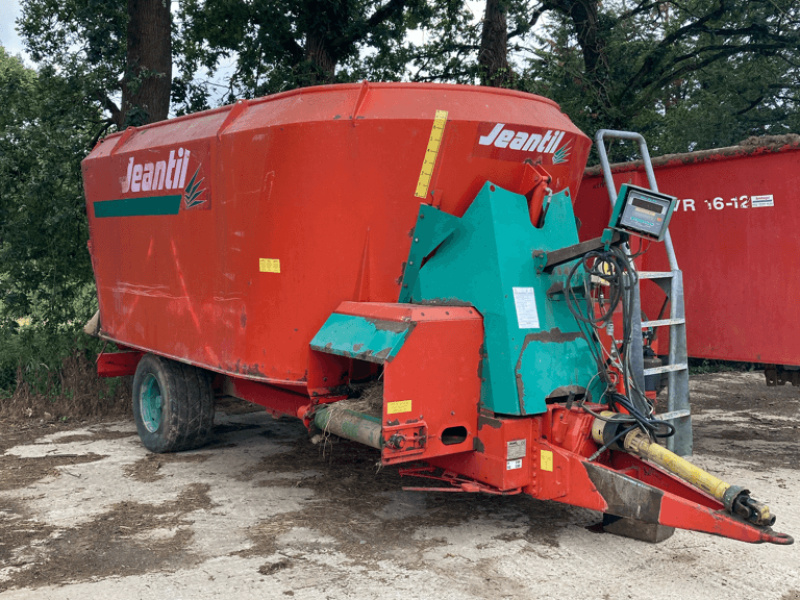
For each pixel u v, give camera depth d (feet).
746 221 19.70
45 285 30.19
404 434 12.60
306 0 41.42
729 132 61.26
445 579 12.19
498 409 13.26
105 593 11.75
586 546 13.71
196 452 21.30
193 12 42.93
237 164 16.14
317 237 14.89
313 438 15.57
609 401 14.01
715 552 13.37
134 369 25.07
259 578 12.30
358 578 12.27
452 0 47.78
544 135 14.69
